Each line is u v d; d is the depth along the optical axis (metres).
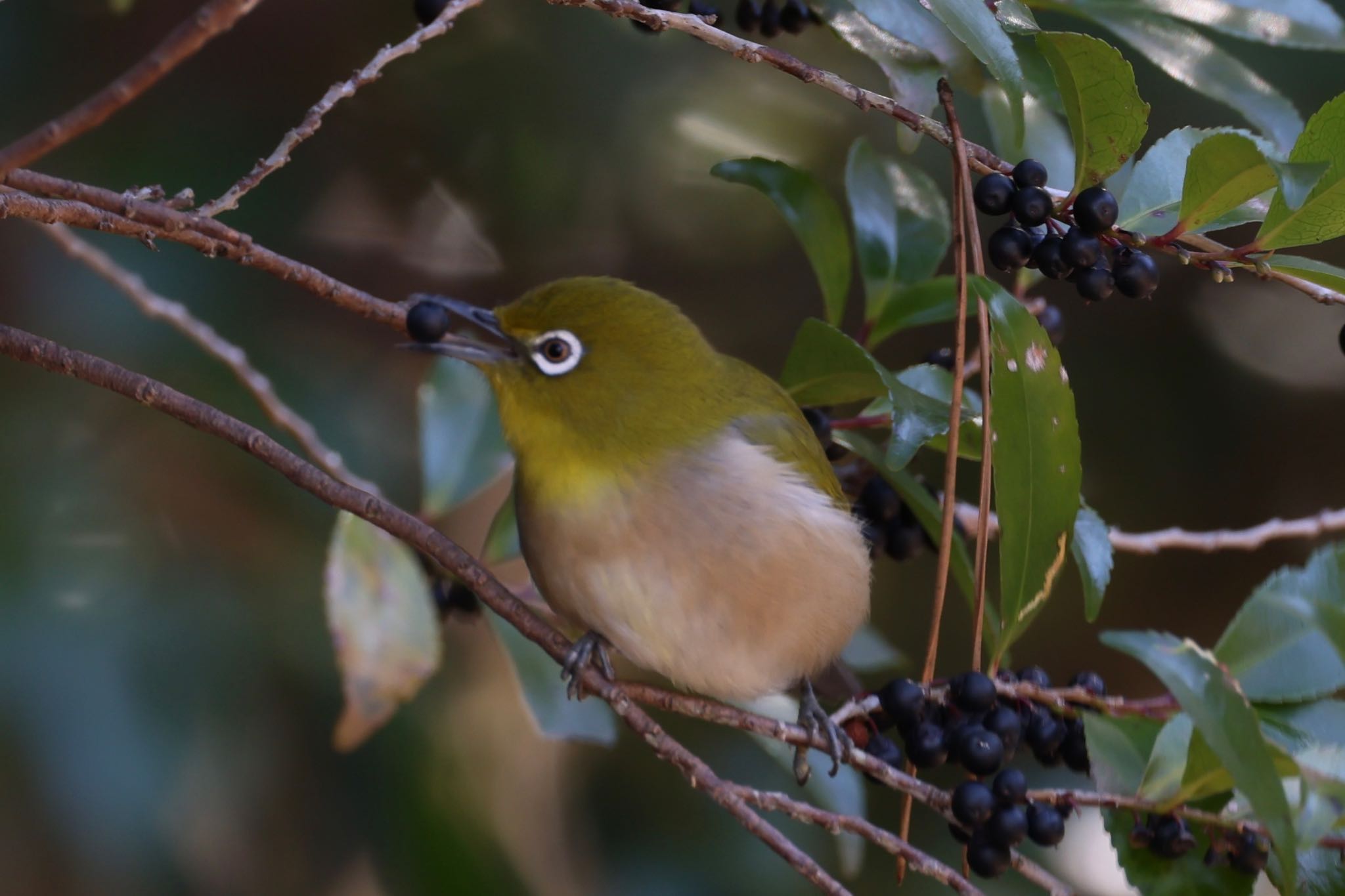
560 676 7.54
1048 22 9.03
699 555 6.67
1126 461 11.25
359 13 10.05
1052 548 5.95
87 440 8.62
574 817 9.62
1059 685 11.75
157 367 8.89
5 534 8.20
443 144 10.21
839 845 8.21
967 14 5.52
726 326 11.21
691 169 10.48
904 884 9.89
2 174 4.39
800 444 7.05
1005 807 5.77
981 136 9.58
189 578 8.50
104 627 8.18
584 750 9.75
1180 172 6.36
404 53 5.91
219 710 8.30
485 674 9.71
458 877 8.76
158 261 9.20
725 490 6.67
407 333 6.56
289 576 8.71
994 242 5.76
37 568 8.20
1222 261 5.76
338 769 8.61
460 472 7.60
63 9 9.41
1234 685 5.44
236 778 8.31
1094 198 5.59
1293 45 6.67
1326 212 5.54
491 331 6.85
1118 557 11.79
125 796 8.00
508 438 6.90
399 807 8.73
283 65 9.97
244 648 8.45
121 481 8.57
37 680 7.96
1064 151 7.64
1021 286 7.95
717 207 10.76
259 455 5.75
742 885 9.56
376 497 5.89
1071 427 5.84
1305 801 5.82
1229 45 9.35
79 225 5.43
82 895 7.91
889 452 5.85
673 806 9.73
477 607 7.59
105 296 8.90
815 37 10.40
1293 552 11.50
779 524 6.71
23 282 8.83
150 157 9.37
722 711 6.02
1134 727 6.27
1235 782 5.32
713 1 10.05
